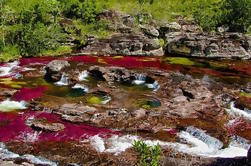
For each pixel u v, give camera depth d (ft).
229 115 122.93
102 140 105.70
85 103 131.13
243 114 124.57
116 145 103.24
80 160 95.96
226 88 148.87
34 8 217.15
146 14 241.96
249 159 82.07
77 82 153.48
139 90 147.43
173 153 99.19
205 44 206.28
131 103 131.44
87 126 113.50
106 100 135.03
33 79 157.69
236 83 158.10
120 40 205.05
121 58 194.08
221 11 250.37
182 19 249.34
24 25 204.95
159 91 143.95
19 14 215.10
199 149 102.89
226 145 105.19
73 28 221.25
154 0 268.21
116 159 96.07
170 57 201.98
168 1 270.05
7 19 210.79
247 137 108.88
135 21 233.55
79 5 233.55
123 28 222.89
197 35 212.43
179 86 147.64
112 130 111.55
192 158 92.02
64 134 108.68
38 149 101.19
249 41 207.62
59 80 156.46
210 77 165.99
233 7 240.32
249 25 238.27
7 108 125.59
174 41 212.23
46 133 109.29
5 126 112.68
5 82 151.64
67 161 95.61
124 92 143.13
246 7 236.02
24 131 110.11
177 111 123.34
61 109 122.62
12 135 108.06
